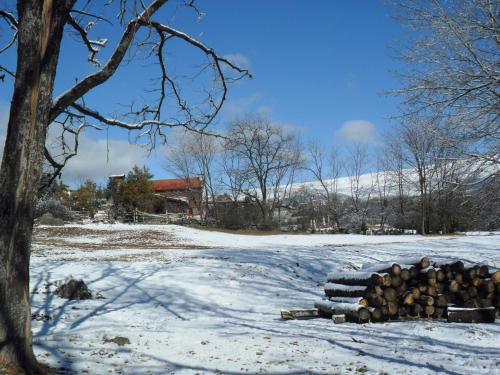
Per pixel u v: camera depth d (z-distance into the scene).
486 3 12.16
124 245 32.22
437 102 12.84
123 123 8.37
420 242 33.41
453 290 10.89
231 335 8.98
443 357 7.39
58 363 6.56
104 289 14.19
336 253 25.19
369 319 10.41
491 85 12.25
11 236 5.65
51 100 6.01
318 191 70.81
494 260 24.62
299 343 8.34
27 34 5.77
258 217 61.59
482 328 9.61
